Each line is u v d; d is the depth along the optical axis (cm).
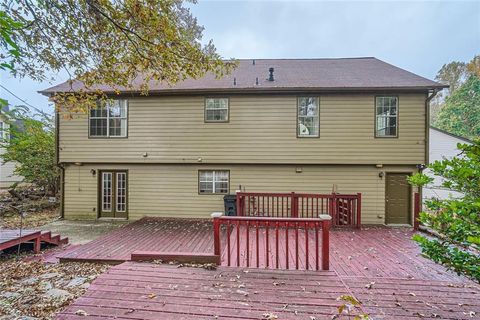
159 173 961
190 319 295
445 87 819
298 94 896
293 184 918
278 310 313
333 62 1183
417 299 343
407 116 870
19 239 535
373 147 879
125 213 973
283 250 556
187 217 951
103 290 362
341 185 903
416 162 867
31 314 308
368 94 876
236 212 864
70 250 570
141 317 299
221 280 393
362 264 480
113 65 534
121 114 955
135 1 427
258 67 1141
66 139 962
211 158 927
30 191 1232
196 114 932
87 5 424
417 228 771
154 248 588
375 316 303
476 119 2272
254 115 912
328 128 891
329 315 304
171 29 467
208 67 523
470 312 312
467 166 243
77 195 973
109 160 957
